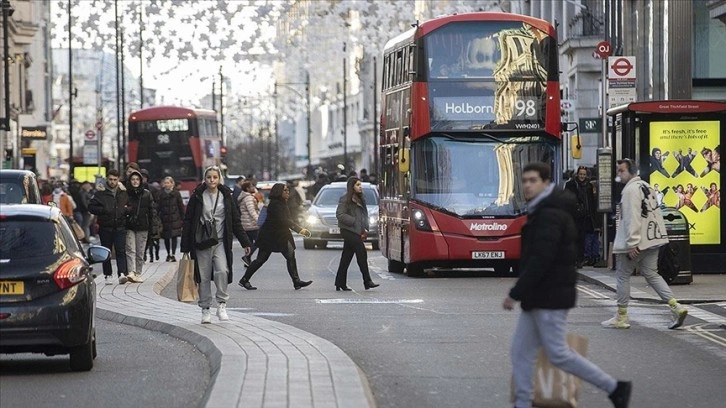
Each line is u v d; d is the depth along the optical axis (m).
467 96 39.72
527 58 39.88
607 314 28.64
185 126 82.56
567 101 60.06
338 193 62.06
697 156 38.31
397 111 42.41
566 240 14.99
